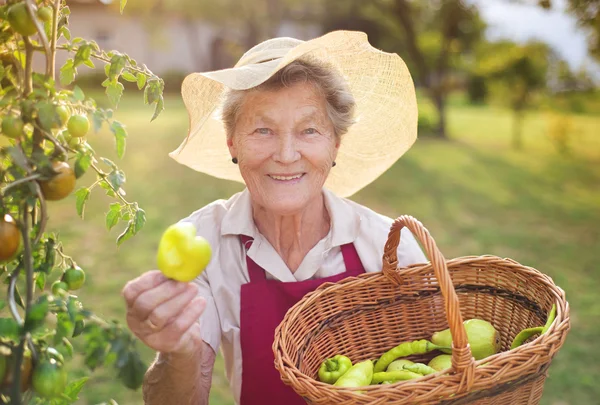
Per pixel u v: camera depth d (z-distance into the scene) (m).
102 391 3.52
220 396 3.68
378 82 1.94
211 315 1.73
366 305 1.74
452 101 30.33
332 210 1.85
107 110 1.05
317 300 1.67
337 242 1.82
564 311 1.43
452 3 14.95
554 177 10.70
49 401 1.06
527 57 13.65
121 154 1.09
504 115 21.91
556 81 13.80
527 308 1.65
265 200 1.67
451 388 1.22
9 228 0.96
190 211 7.89
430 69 20.11
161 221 7.30
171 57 31.59
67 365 3.70
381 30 20.45
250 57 1.69
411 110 1.96
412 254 1.93
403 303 1.77
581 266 6.05
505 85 14.04
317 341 1.65
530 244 6.78
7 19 0.97
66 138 1.05
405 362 1.65
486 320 1.75
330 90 1.65
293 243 1.80
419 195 9.05
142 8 22.23
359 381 1.51
